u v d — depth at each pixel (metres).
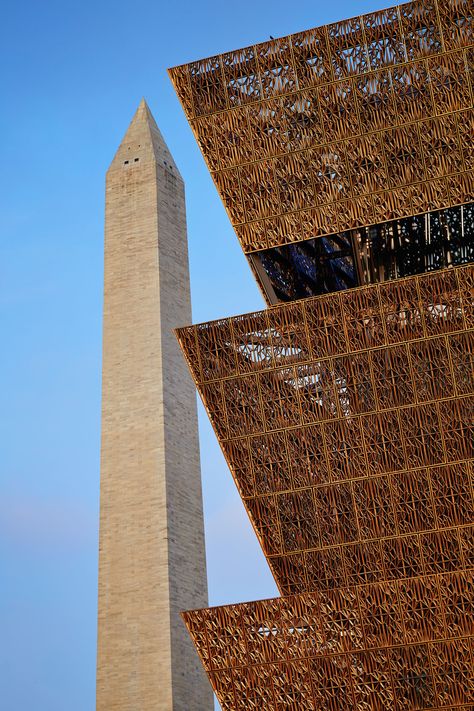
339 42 50.25
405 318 47.91
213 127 51.47
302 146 50.41
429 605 45.44
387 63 49.62
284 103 50.78
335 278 55.41
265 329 49.38
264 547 48.66
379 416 47.75
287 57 50.84
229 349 49.62
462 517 46.88
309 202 50.28
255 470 48.88
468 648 44.84
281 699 46.62
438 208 48.88
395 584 45.84
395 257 54.50
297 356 48.88
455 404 47.16
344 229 50.00
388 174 49.38
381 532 47.53
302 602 46.88
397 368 47.81
